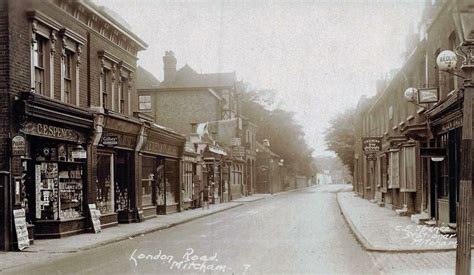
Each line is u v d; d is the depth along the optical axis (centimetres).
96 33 2197
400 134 2869
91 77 2144
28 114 1573
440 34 1912
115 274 1131
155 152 2859
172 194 3272
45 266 1253
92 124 2011
